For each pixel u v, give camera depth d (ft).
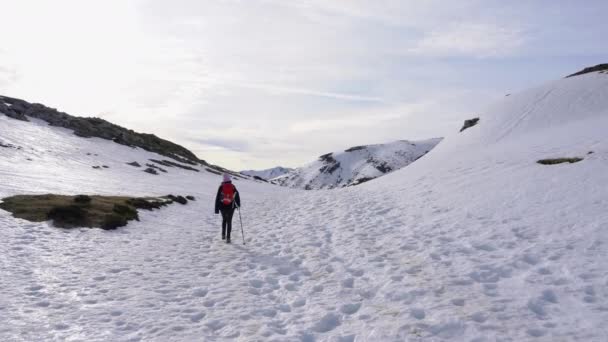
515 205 42.96
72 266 33.14
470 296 23.13
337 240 42.73
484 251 31.65
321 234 46.96
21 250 36.45
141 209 69.10
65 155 155.74
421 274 28.19
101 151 189.67
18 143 151.33
